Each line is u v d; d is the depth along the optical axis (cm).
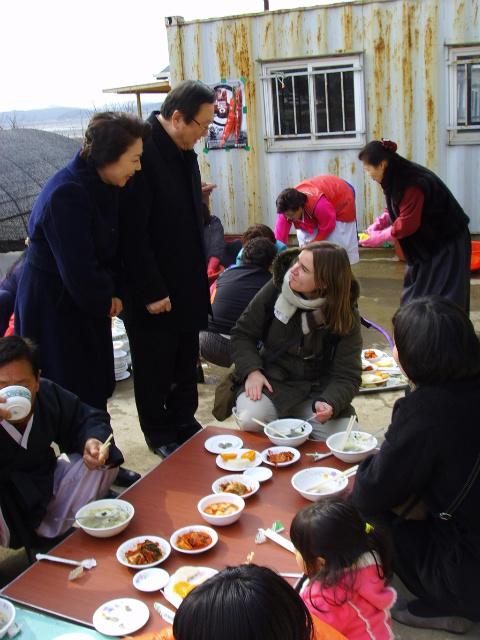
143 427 335
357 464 259
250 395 296
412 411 196
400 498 207
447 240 385
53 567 205
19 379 220
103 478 249
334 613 168
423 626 216
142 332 312
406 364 197
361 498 211
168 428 338
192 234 312
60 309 274
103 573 201
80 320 280
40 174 530
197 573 195
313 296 285
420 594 213
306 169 757
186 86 288
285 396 295
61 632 179
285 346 299
